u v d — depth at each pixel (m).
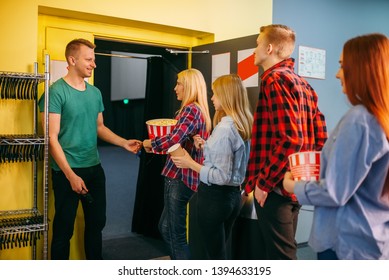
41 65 2.66
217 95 2.03
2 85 2.26
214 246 2.06
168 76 3.56
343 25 3.95
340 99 3.96
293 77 1.75
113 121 8.53
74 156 2.46
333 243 1.24
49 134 2.32
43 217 2.28
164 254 3.25
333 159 1.16
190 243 2.61
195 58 3.27
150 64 3.58
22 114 2.40
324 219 1.26
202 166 1.96
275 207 1.75
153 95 3.60
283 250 1.76
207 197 1.99
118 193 5.34
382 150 1.13
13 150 2.26
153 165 3.63
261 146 1.83
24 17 2.39
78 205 2.74
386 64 1.16
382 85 1.15
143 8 2.82
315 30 3.71
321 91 3.81
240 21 3.28
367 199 1.20
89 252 2.63
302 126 1.75
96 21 2.85
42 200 2.61
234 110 1.99
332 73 3.88
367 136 1.13
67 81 2.46
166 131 2.33
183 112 2.30
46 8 2.51
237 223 2.49
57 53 2.71
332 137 1.22
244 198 2.44
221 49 3.01
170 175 2.39
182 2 2.99
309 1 3.66
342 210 1.21
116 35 2.95
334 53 3.89
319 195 1.19
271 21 3.43
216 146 1.90
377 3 4.23
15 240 2.27
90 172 2.54
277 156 1.66
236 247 2.49
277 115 1.69
